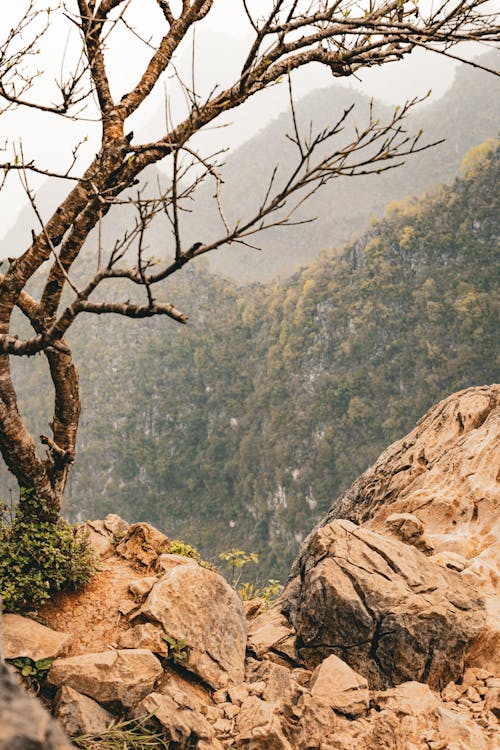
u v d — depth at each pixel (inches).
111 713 140.9
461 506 236.1
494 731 148.6
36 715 33.5
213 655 165.8
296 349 4906.5
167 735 136.7
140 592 176.6
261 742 139.2
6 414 159.2
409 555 195.9
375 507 278.2
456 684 169.8
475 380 4040.4
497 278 4170.8
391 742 141.9
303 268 5718.5
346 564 187.9
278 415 4795.8
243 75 133.5
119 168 147.1
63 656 152.5
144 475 5644.7
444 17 130.4
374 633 173.6
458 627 171.0
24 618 157.5
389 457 305.4
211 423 5629.9
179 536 5319.9
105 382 5890.8
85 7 145.2
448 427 285.0
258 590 258.2
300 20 128.3
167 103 121.6
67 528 181.6
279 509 4611.2
